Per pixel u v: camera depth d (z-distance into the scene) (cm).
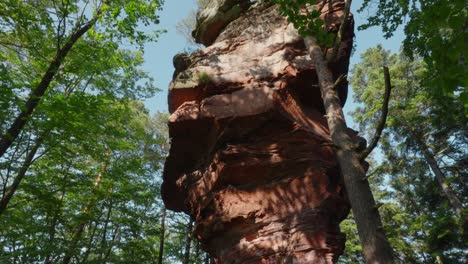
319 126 1041
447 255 1798
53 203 1173
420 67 2098
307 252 804
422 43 929
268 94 970
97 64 1115
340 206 909
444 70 288
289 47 1108
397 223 2359
